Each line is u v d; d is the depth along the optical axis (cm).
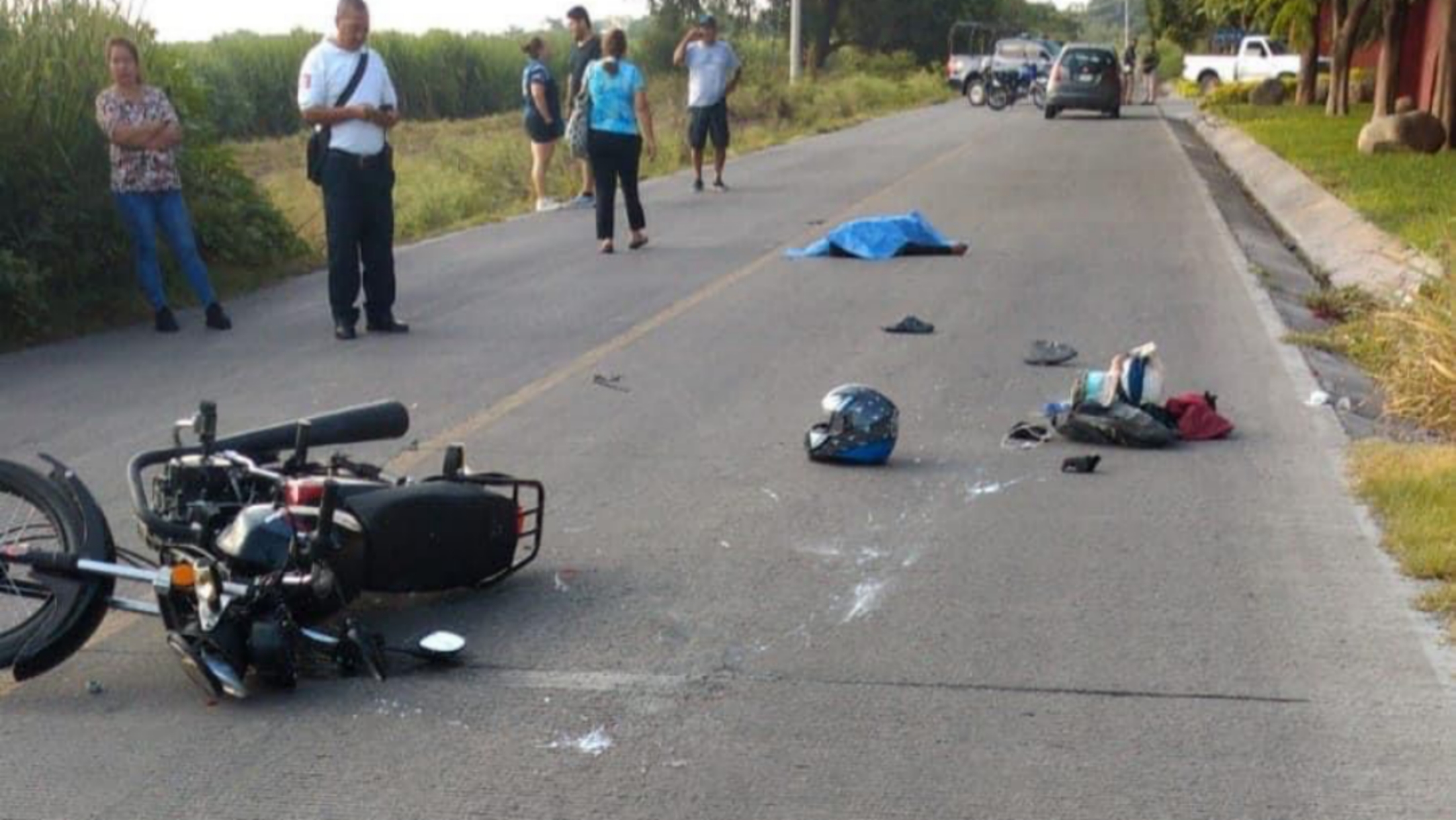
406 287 1392
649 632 579
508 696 525
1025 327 1145
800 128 3706
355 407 653
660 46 5878
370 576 567
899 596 611
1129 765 473
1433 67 3300
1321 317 1245
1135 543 670
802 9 7206
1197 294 1281
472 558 591
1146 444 818
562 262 1522
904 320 1154
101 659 561
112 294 1298
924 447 830
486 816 446
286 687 528
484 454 823
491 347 1109
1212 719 503
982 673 539
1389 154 2384
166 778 470
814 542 677
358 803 454
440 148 2934
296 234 1591
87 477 797
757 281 1372
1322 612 591
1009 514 712
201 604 517
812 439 798
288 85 4103
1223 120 3681
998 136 3344
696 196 2131
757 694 525
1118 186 2205
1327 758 477
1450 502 702
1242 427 862
